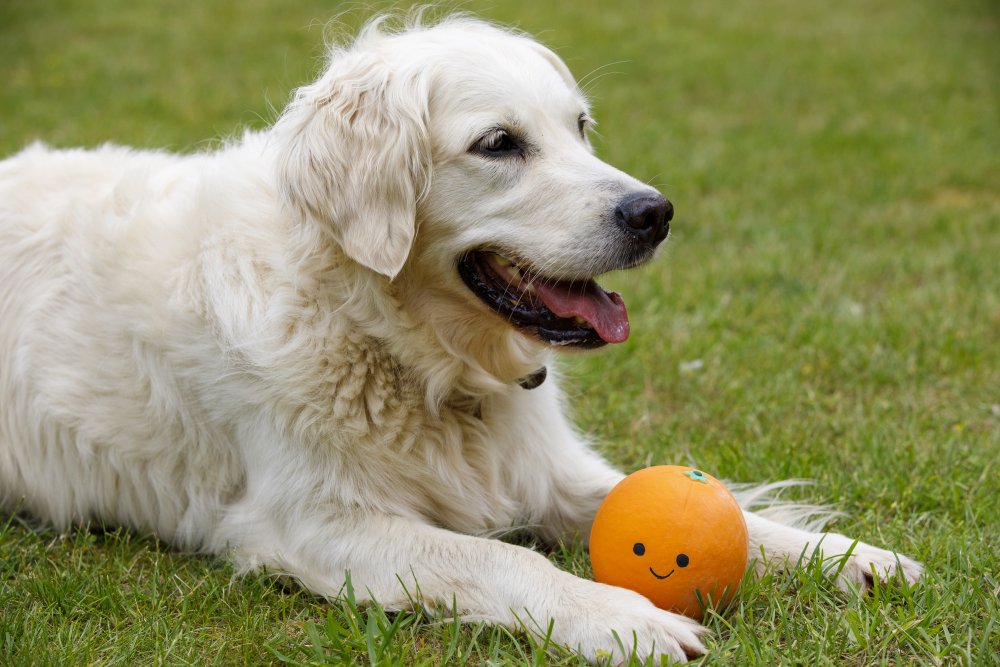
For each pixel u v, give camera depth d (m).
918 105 15.14
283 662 3.62
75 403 4.80
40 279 4.95
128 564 4.55
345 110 4.35
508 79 4.38
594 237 4.20
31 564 4.54
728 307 7.68
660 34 20.58
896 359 6.67
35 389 4.90
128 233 4.75
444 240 4.38
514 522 4.76
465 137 4.28
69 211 5.02
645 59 18.38
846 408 6.05
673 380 6.48
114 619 3.94
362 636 3.66
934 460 5.21
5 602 4.06
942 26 21.20
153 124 12.73
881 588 3.96
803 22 22.12
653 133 13.38
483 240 4.34
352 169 4.29
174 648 3.70
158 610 3.99
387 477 4.33
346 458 4.27
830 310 7.64
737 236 9.63
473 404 4.63
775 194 10.98
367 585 4.10
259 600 4.10
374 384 4.32
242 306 4.29
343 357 4.25
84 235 4.89
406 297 4.36
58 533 4.98
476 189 4.32
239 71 16.34
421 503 4.44
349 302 4.27
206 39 18.83
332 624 3.68
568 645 3.61
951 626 3.68
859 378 6.49
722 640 3.65
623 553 3.75
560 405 5.35
